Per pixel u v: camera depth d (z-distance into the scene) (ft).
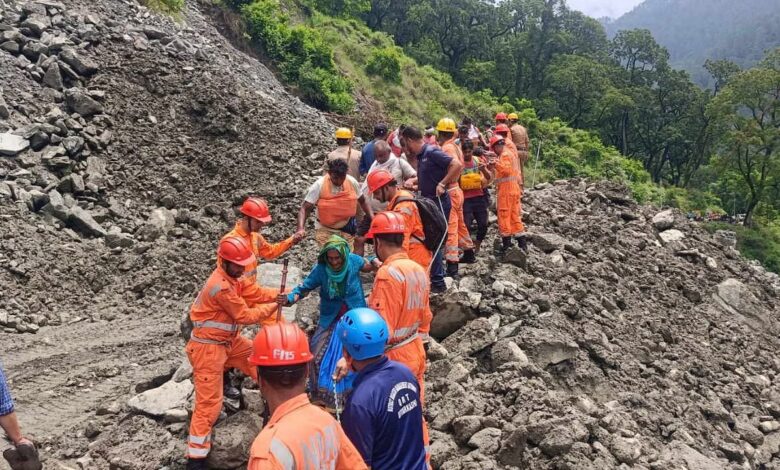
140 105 48.62
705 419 26.99
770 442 27.76
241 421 18.49
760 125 173.78
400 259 16.34
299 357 11.00
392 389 12.67
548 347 24.35
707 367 30.81
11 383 25.43
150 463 18.62
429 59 203.82
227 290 16.85
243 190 44.96
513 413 20.56
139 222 41.09
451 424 20.27
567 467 18.75
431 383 21.95
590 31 249.55
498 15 234.17
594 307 30.07
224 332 17.30
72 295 34.14
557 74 215.72
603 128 224.74
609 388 25.17
